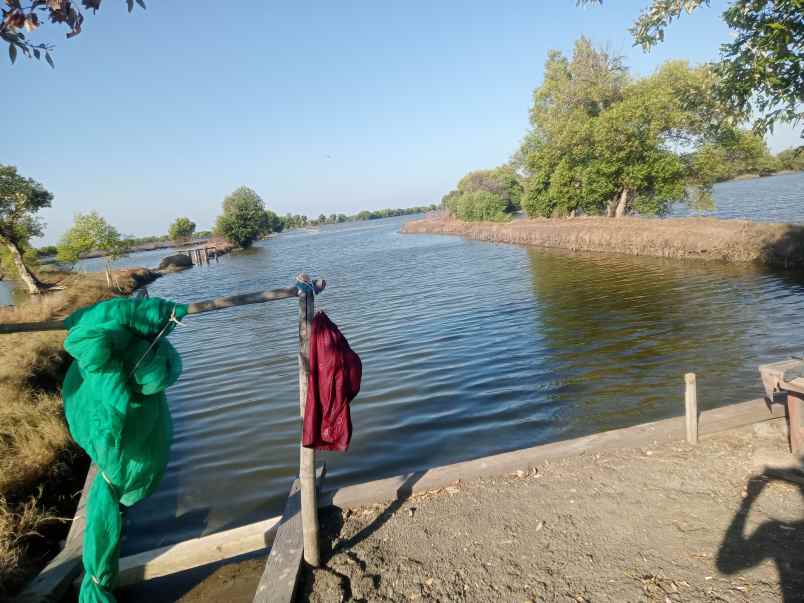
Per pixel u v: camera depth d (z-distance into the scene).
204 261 62.84
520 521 4.52
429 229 68.50
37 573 5.14
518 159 50.53
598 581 3.71
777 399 5.86
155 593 4.71
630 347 11.52
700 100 9.09
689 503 4.41
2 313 18.22
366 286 26.92
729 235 21.92
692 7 7.38
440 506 4.94
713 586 3.49
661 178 30.45
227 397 11.18
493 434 7.91
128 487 4.21
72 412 4.10
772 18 6.92
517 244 39.88
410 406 9.40
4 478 6.55
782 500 4.23
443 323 16.22
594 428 7.75
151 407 4.32
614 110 30.11
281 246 83.38
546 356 11.60
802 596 3.27
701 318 13.27
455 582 3.93
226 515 6.44
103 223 37.91
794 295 14.41
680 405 8.22
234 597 4.52
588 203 36.94
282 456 7.95
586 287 19.70
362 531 4.76
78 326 3.86
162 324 4.11
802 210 34.91
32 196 34.19
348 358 4.27
